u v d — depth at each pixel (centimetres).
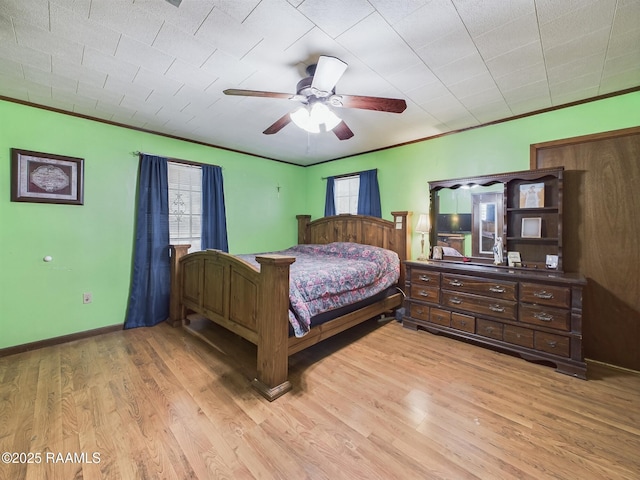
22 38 175
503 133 305
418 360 251
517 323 253
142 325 331
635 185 239
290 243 507
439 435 161
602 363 251
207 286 288
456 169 340
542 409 184
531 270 272
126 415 176
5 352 256
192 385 210
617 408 186
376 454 147
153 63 204
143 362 245
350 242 416
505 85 234
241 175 435
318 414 178
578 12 153
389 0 144
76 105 273
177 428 165
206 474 135
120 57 197
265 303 204
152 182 337
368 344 284
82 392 200
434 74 217
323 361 249
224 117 302
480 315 275
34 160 269
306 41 178
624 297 245
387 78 223
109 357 254
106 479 131
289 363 245
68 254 291
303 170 528
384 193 412
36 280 273
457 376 224
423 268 316
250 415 177
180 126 328
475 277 278
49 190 277
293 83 233
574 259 266
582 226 262
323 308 250
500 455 147
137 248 329
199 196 391
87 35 173
